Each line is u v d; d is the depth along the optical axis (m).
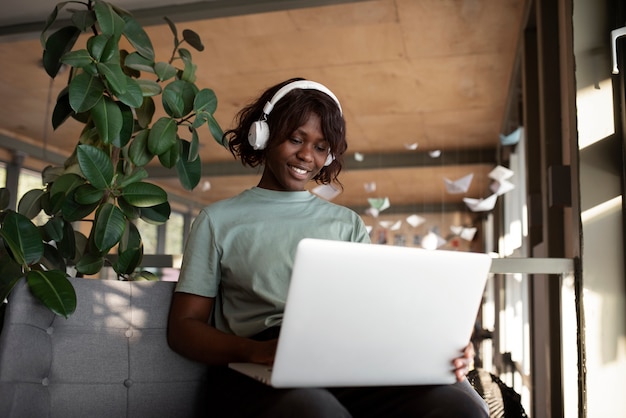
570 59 1.77
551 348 2.32
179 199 10.56
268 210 1.33
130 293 1.33
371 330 0.98
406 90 5.40
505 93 5.43
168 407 1.30
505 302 5.09
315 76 5.07
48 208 1.73
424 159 7.70
